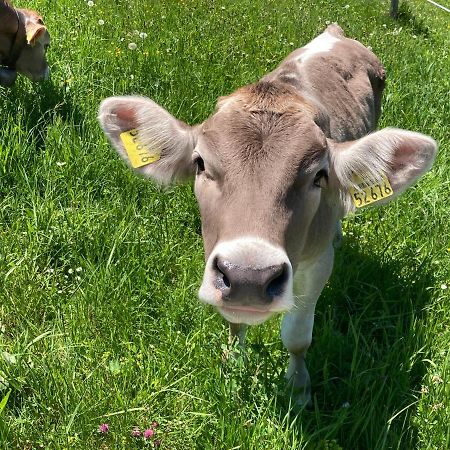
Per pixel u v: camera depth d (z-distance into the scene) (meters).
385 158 1.09
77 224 1.56
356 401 1.26
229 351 1.30
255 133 0.96
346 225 1.78
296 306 1.24
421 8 5.56
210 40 2.58
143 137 1.12
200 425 1.18
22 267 1.45
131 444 1.14
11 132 1.76
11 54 2.29
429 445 1.17
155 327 1.38
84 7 2.77
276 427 1.17
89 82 2.09
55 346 1.32
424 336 1.40
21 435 1.13
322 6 3.83
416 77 2.80
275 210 0.91
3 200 1.62
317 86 1.46
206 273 0.89
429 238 1.73
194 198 1.70
